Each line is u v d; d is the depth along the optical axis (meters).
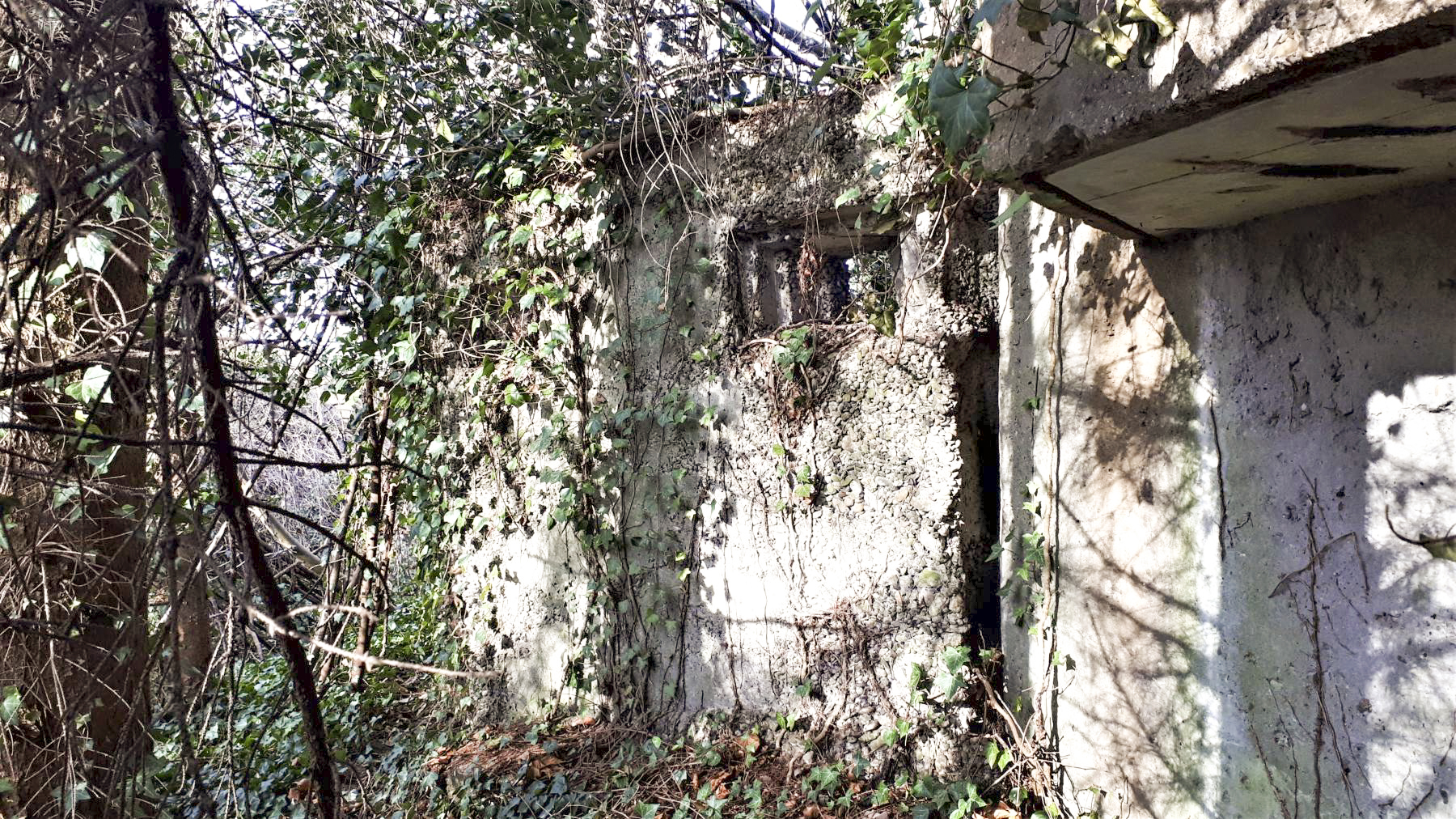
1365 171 2.16
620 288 4.70
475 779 4.37
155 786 2.68
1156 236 2.91
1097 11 1.87
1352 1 1.45
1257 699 2.66
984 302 3.85
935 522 3.78
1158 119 1.82
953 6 2.67
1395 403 2.33
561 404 4.91
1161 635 2.95
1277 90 1.65
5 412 2.61
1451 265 2.21
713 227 4.39
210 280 1.71
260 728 5.21
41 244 2.43
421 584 6.15
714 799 3.82
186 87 1.92
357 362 5.61
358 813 4.25
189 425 2.38
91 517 2.73
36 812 2.75
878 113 3.71
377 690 5.77
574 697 4.93
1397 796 2.32
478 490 5.38
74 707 2.26
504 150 4.94
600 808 3.97
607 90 4.56
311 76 4.75
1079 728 3.24
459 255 5.23
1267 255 2.63
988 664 3.70
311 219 5.31
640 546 4.65
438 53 4.85
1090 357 3.19
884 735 3.82
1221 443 2.76
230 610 2.06
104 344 2.70
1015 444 3.55
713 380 4.39
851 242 4.22
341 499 6.07
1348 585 2.44
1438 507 2.24
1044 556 3.36
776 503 4.20
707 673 4.43
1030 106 2.13
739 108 4.40
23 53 1.91
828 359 4.08
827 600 4.04
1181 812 2.89
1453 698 2.21
